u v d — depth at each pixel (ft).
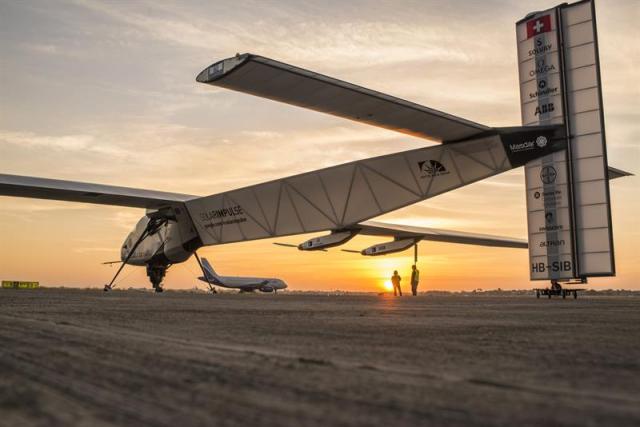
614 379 11.58
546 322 29.32
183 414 8.35
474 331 23.34
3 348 15.93
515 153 74.08
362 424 7.80
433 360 14.26
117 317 29.99
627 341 19.45
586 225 74.38
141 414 8.34
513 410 8.66
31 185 98.07
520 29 81.97
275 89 57.16
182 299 71.51
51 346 16.42
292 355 14.90
